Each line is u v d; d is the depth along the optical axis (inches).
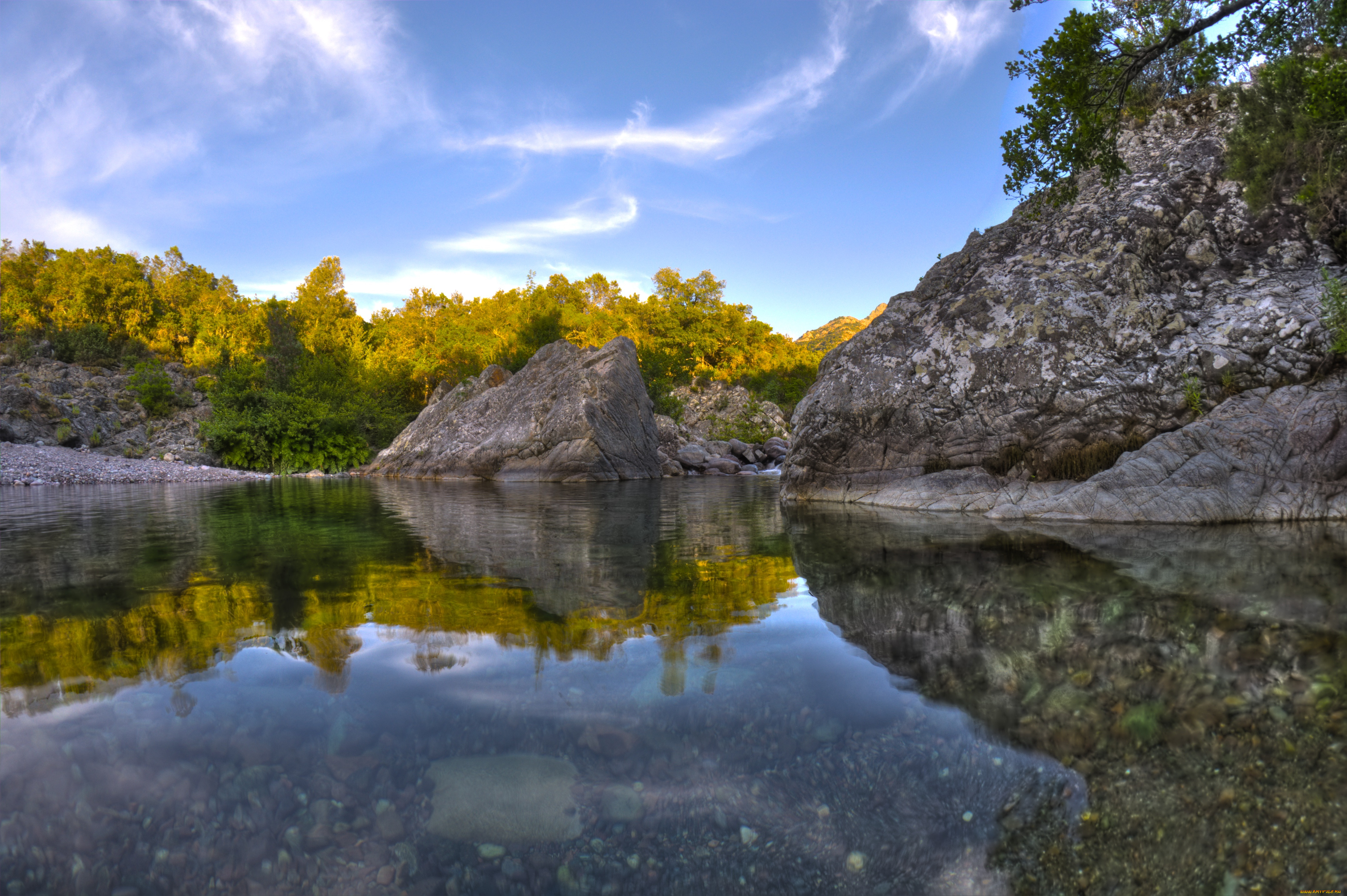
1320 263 201.3
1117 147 265.7
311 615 78.2
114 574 104.9
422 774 42.9
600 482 486.6
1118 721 48.3
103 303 1565.0
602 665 60.7
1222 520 157.2
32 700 52.3
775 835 38.2
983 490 204.5
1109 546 124.8
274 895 33.3
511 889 33.9
